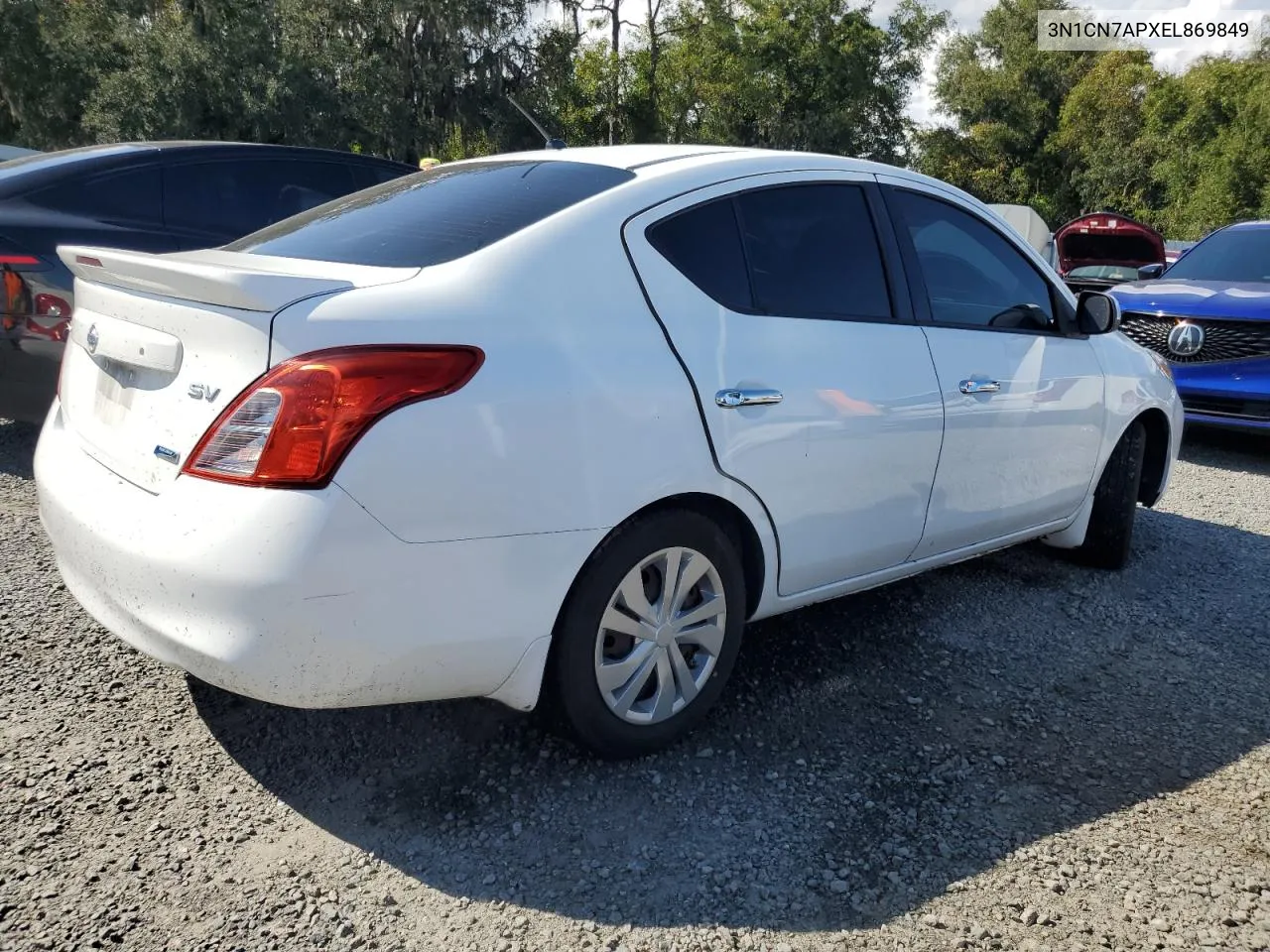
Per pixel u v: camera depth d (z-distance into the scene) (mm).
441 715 2891
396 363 2121
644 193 2703
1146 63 41219
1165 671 3436
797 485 2826
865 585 3268
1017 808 2568
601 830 2408
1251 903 2230
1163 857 2389
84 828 2326
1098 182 42219
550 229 2518
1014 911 2178
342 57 29766
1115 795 2650
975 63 45719
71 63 29234
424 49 31656
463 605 2219
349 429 2059
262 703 2920
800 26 37688
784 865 2305
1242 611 4051
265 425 2059
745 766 2711
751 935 2080
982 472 3482
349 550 2059
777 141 38719
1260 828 2521
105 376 2586
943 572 4309
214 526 2066
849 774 2695
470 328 2256
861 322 3064
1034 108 44375
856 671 3311
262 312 2113
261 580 2023
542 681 2451
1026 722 3027
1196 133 35312
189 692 2953
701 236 2752
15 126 33000
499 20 31453
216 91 27562
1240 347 6715
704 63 37469
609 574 2451
